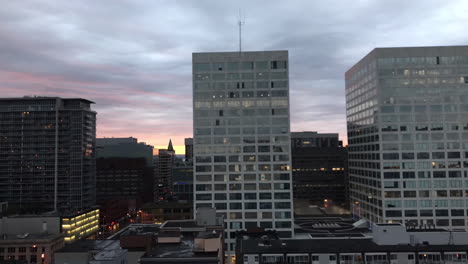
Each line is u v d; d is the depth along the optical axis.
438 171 163.12
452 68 166.62
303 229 167.38
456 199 161.38
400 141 165.12
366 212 183.62
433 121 165.00
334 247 97.38
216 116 161.38
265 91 161.62
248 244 102.50
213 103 162.00
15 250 129.38
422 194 162.50
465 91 165.25
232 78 162.75
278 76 162.12
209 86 163.00
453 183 162.12
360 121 192.62
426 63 167.50
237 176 158.38
